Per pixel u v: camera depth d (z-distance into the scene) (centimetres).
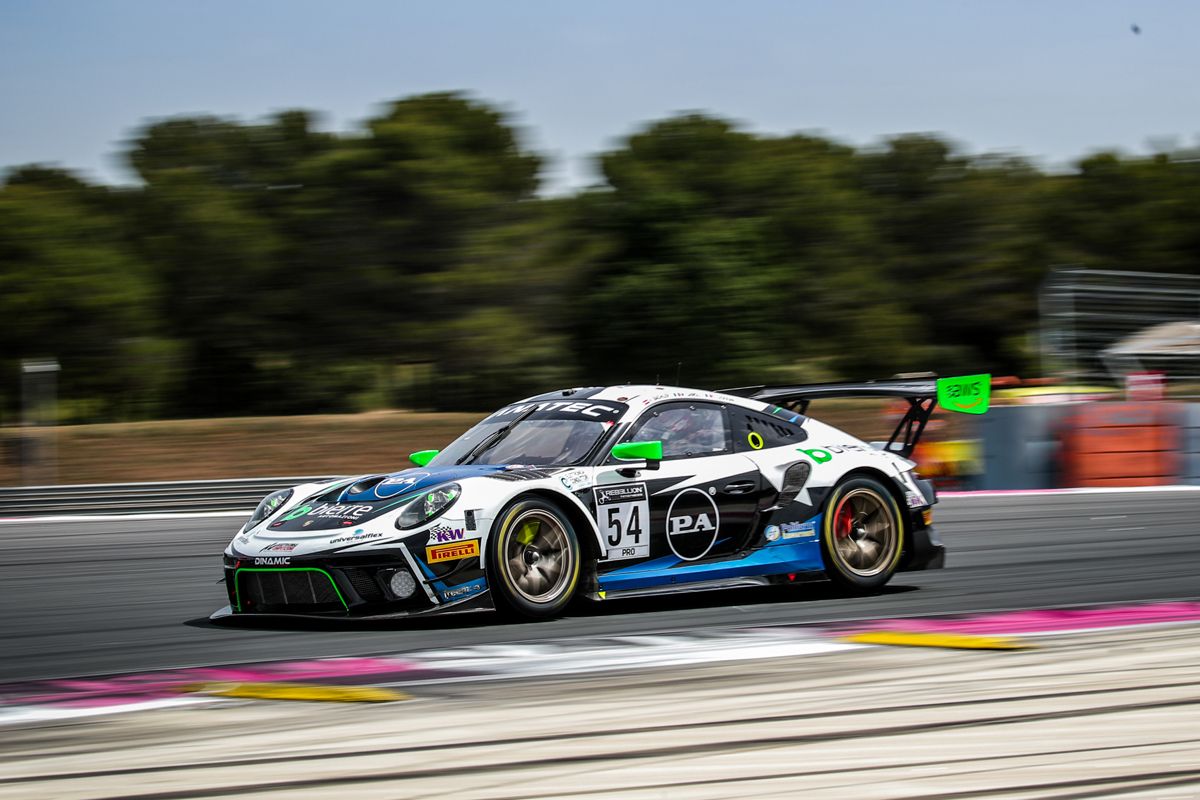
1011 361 10481
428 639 1259
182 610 1594
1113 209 10925
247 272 7369
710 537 1490
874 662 1086
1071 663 1074
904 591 1617
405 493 1376
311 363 7431
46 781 744
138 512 3572
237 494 3653
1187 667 1052
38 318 6781
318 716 901
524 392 7288
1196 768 754
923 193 11000
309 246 7231
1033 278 10662
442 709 920
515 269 7288
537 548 1382
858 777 734
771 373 8256
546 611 1370
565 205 8338
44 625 1498
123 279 7075
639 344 8075
